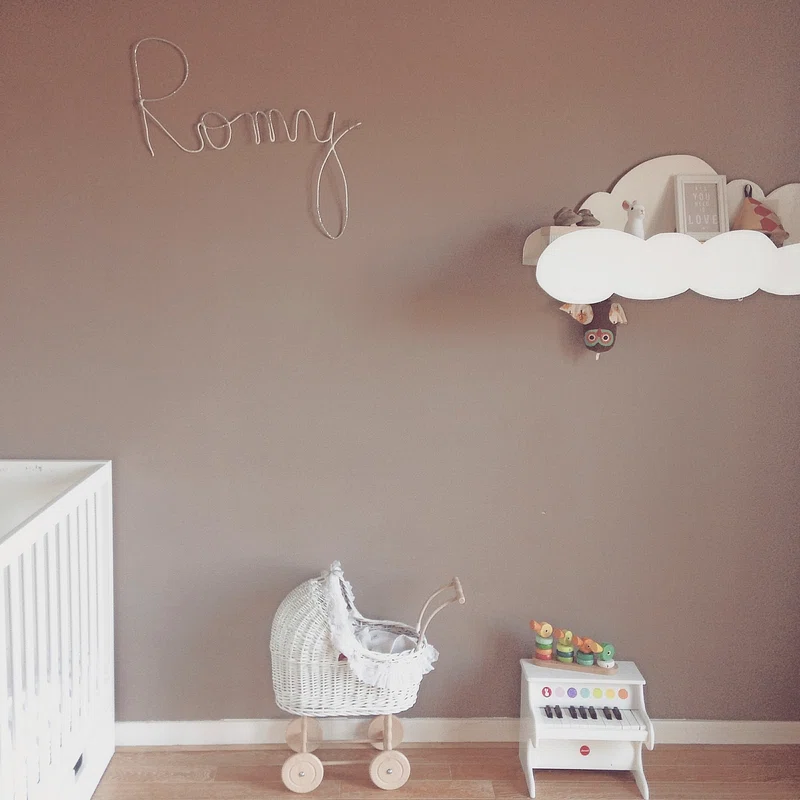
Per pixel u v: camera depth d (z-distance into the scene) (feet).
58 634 7.34
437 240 8.23
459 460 8.48
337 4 7.98
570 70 8.10
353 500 8.49
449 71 8.08
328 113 8.07
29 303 8.16
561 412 8.46
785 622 8.67
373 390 8.38
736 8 8.05
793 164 8.15
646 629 8.69
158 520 8.45
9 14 7.85
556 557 8.61
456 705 8.75
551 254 7.24
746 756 8.58
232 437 8.38
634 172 8.12
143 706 8.63
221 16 7.95
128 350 8.25
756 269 7.34
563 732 7.82
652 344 8.41
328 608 7.47
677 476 8.55
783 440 8.50
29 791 6.14
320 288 8.25
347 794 7.88
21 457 8.31
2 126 7.96
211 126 8.05
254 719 8.70
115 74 7.96
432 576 8.60
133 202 8.09
